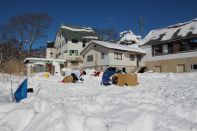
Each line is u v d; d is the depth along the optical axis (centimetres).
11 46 3894
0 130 345
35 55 5506
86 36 4694
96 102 551
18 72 1734
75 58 4503
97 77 1931
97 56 3416
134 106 506
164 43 3244
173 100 664
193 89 909
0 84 1077
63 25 4812
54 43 5497
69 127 363
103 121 399
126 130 372
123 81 1230
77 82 1492
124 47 3400
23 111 404
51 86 1155
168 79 1538
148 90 937
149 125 384
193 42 2936
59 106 429
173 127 380
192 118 464
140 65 3581
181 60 3044
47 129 340
